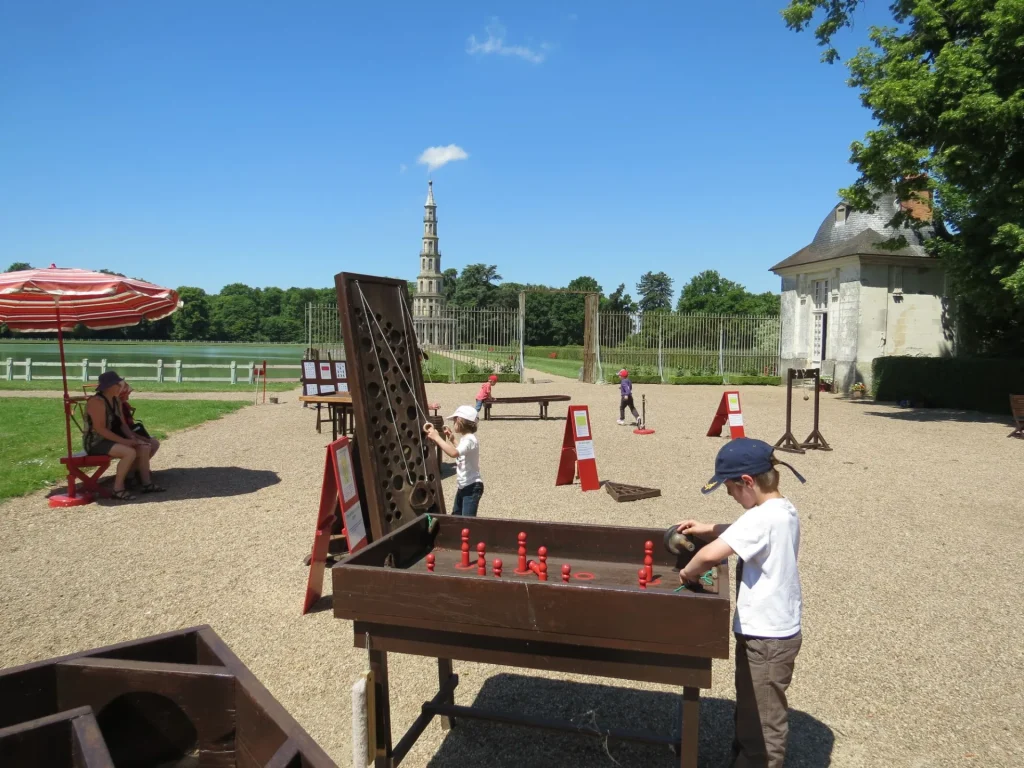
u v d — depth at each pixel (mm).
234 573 6586
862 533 8031
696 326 32562
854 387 25359
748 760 3172
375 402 5203
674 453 13602
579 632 2984
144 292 9109
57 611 5676
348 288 5129
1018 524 8453
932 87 16625
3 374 34719
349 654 4965
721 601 2828
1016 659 4910
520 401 18453
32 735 2135
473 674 4738
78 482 10258
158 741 2557
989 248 18047
